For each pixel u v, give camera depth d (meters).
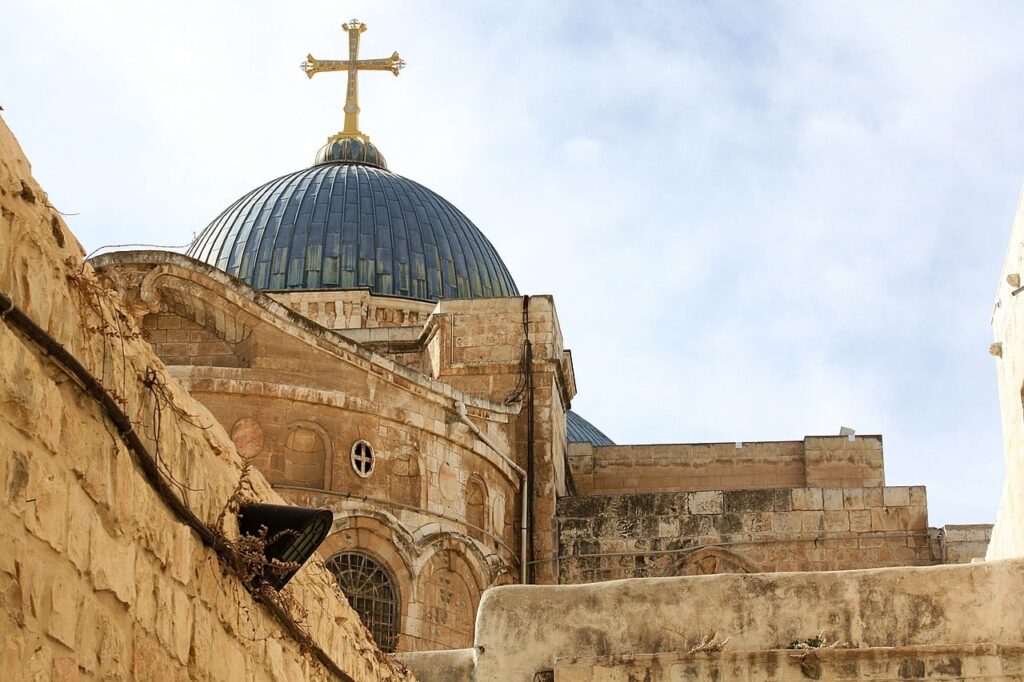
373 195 58.06
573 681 21.98
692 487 49.41
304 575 16.73
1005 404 29.47
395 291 55.56
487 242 60.78
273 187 58.81
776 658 21.80
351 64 65.00
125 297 36.62
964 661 21.48
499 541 40.47
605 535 43.09
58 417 11.08
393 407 38.34
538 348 44.47
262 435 36.66
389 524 37.22
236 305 37.28
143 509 12.49
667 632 22.70
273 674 15.52
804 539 42.75
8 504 10.30
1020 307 26.80
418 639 36.97
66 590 11.11
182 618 13.21
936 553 42.41
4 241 10.43
